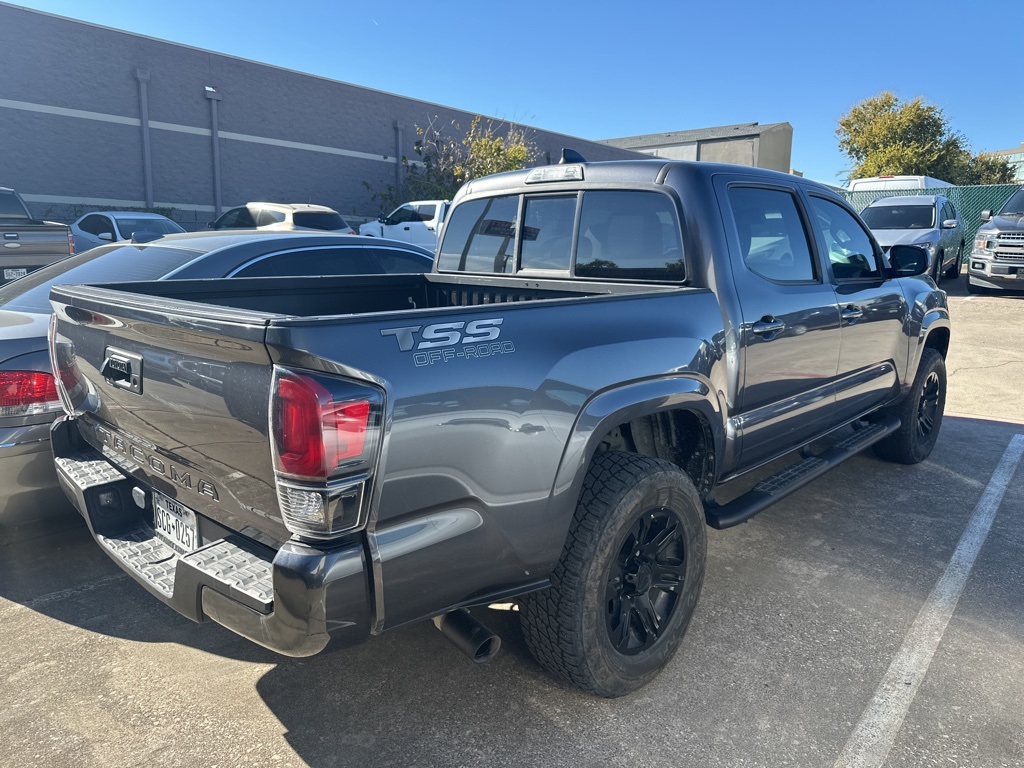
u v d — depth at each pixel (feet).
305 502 5.82
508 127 92.84
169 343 6.93
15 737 7.95
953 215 54.19
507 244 12.66
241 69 66.13
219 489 6.93
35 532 13.21
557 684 8.85
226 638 9.96
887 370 14.33
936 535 13.07
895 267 14.06
